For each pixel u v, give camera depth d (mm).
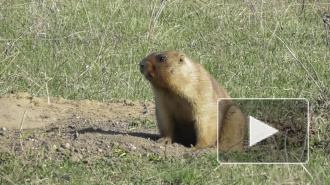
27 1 49719
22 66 38594
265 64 38906
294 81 36531
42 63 38938
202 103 25203
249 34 44781
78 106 32938
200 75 25312
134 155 24609
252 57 40594
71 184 22359
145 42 42594
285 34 44875
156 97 25734
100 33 43719
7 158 24500
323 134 27422
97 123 29641
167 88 24969
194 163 23953
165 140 25938
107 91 35531
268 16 47906
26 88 35719
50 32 43594
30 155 24672
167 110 25719
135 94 35719
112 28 45375
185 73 24891
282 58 40000
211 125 25469
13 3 49625
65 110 32062
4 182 22578
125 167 23672
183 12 48969
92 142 25500
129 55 40125
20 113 30734
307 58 38219
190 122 25797
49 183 22469
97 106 33125
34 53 40469
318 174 22641
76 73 37500
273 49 41781
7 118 30094
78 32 42250
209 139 25578
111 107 32969
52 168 23641
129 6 49312
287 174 22828
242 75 37750
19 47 40781
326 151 25766
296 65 38625
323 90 32281
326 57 40125
